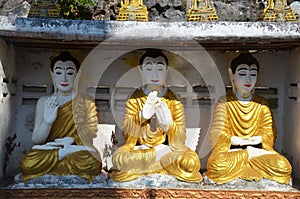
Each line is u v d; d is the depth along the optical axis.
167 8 5.53
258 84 5.08
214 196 4.09
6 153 4.55
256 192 4.10
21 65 4.97
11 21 4.00
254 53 5.07
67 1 5.03
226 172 4.21
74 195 4.09
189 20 4.41
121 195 4.10
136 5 4.37
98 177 4.21
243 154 4.32
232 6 5.55
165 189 4.11
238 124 4.55
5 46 4.38
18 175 4.25
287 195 4.09
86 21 4.06
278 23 4.04
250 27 4.04
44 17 4.41
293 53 4.73
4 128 4.48
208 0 4.45
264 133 4.55
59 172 4.21
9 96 4.63
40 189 4.07
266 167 4.23
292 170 4.72
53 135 4.50
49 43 4.54
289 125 4.86
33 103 5.02
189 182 4.21
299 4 5.43
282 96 5.07
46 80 5.02
